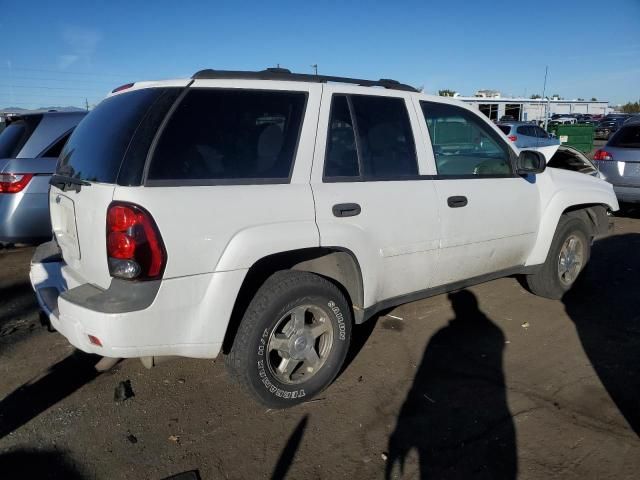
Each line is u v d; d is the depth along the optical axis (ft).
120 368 12.45
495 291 17.71
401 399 11.03
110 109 10.41
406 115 12.33
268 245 9.52
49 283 10.75
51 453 9.32
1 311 16.11
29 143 19.62
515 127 63.77
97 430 9.99
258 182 9.76
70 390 11.45
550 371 12.14
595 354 12.98
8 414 10.55
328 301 10.68
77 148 10.73
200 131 9.39
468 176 13.34
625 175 28.50
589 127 83.87
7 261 21.53
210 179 9.28
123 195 8.55
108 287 8.89
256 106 10.09
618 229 28.04
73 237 10.08
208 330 9.16
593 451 9.25
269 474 8.80
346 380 11.84
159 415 10.48
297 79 10.80
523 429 9.92
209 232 8.99
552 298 16.67
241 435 9.84
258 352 9.89
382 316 15.55
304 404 10.87
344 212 10.60
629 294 17.37
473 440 9.63
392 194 11.49
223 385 11.66
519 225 14.48
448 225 12.60
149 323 8.62
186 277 8.84
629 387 11.36
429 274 12.62
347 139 11.15
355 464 9.04
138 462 9.09
